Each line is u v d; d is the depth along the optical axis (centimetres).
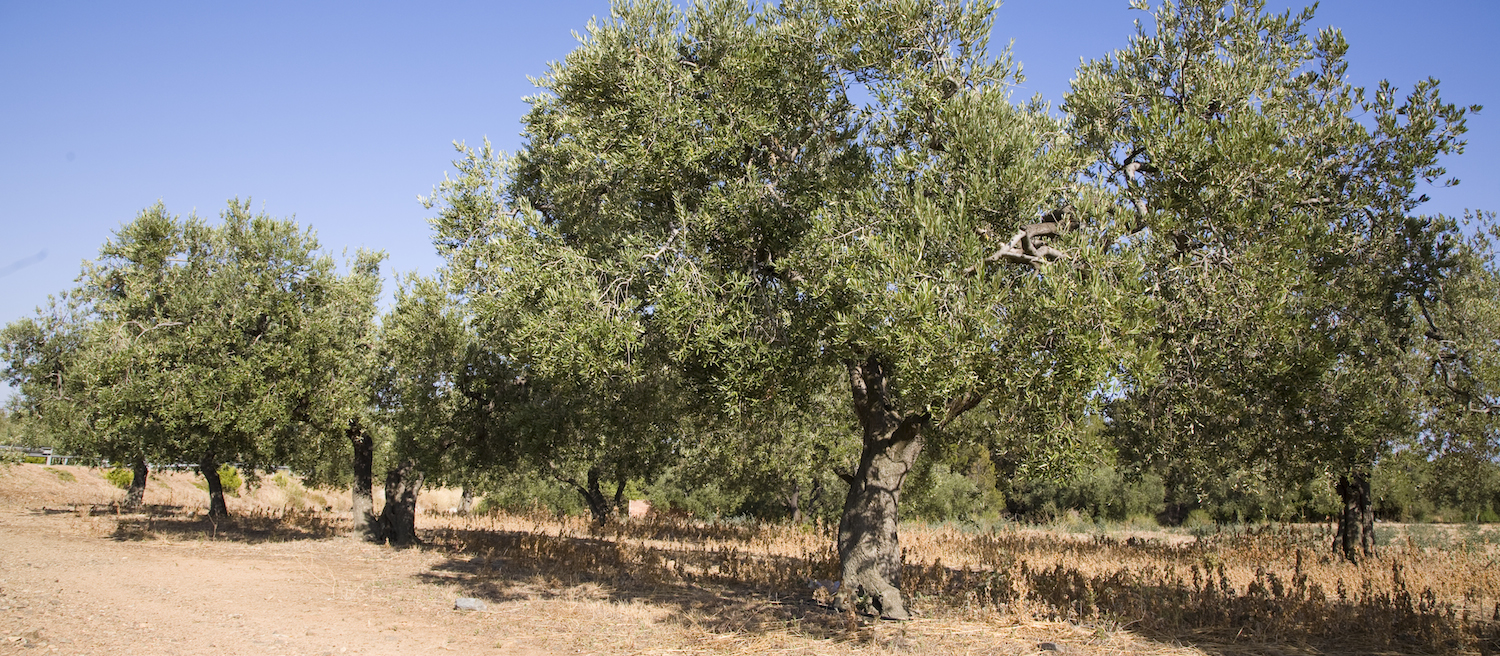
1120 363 652
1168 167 746
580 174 1188
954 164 794
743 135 905
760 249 917
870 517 964
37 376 2359
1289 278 718
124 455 2038
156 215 1662
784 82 946
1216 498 3438
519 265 923
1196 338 745
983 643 764
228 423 1496
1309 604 863
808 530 2464
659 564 1375
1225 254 730
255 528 2023
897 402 1037
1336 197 880
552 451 1641
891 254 698
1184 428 929
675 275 841
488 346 1539
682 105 926
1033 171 771
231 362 1522
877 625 854
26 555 1291
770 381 860
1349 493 1620
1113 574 1170
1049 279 659
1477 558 1397
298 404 1627
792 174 914
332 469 2870
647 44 990
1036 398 679
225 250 1634
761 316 874
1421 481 1545
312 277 1677
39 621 756
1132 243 738
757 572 1265
